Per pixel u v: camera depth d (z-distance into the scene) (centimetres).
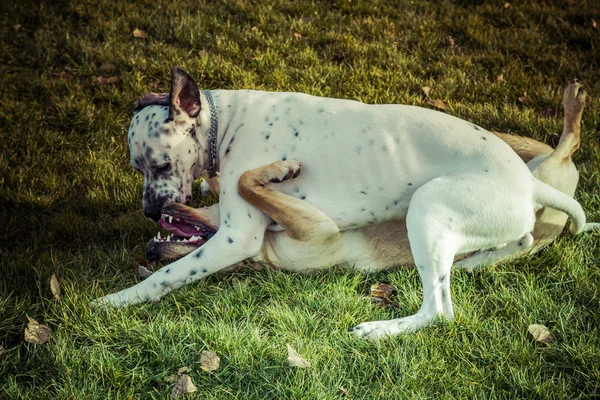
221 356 341
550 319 370
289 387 320
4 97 597
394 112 400
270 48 680
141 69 642
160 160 393
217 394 320
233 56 669
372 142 391
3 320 360
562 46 716
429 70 663
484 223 375
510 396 322
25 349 350
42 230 451
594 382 328
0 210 476
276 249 405
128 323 361
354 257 411
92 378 327
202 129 408
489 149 383
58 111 583
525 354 342
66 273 404
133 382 327
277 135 400
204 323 360
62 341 345
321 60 670
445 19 758
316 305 379
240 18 741
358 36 718
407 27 745
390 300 393
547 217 412
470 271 411
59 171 519
